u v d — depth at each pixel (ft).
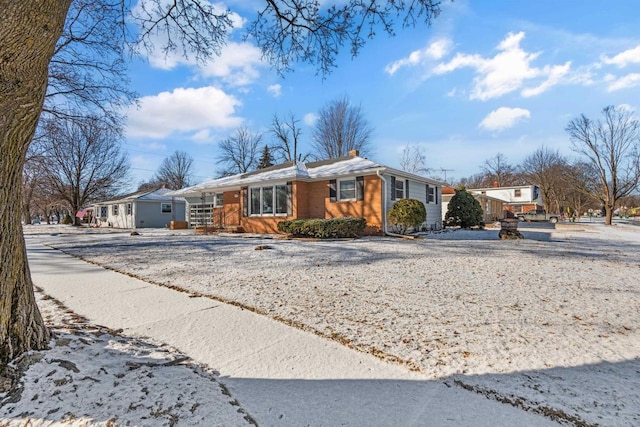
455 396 6.84
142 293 15.34
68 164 93.61
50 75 32.19
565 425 5.85
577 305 13.17
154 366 7.77
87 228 95.45
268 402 6.63
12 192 6.96
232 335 10.22
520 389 7.09
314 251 28.96
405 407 6.45
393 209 43.50
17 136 6.74
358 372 7.91
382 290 15.61
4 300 6.77
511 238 41.88
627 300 13.84
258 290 15.69
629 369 8.00
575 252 28.66
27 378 6.45
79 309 12.76
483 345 9.41
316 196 50.80
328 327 10.89
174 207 102.94
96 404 6.09
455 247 32.12
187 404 6.35
